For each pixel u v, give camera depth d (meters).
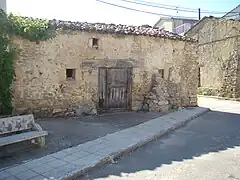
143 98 11.57
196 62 13.33
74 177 4.70
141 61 11.32
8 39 8.32
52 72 9.50
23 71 8.95
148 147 6.70
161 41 11.85
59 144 6.48
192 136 7.89
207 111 12.74
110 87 10.79
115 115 10.38
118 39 10.67
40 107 9.38
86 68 10.12
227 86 18.02
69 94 9.88
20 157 5.54
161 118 9.93
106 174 4.92
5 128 6.01
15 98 8.86
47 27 9.09
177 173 5.00
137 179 4.70
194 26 21.53
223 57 18.34
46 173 4.71
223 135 8.04
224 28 18.14
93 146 6.30
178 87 12.68
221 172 5.07
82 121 9.16
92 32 10.06
